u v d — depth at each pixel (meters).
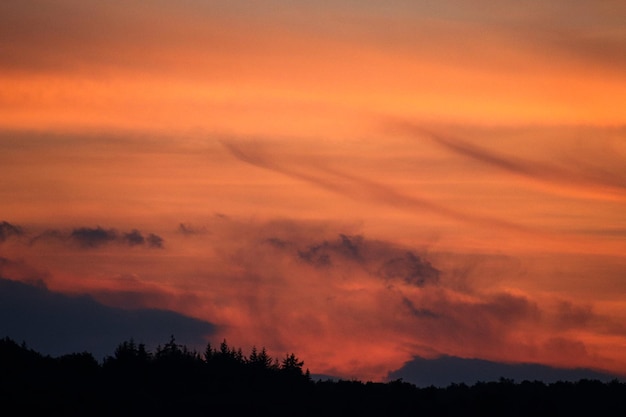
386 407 195.50
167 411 183.00
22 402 173.38
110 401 184.25
